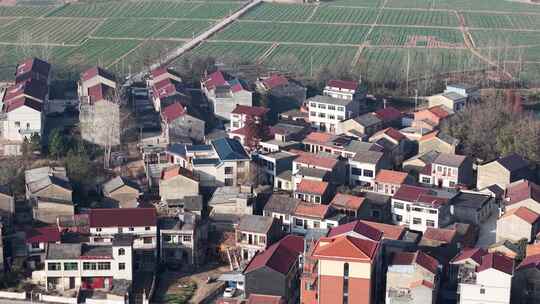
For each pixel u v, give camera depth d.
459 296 184.62
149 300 195.38
